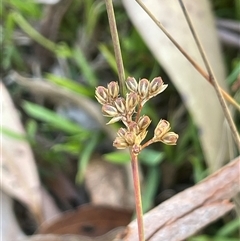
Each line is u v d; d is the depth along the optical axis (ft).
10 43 1.03
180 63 0.81
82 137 0.88
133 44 0.95
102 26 1.04
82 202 0.89
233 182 0.59
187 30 0.85
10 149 0.85
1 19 1.06
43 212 0.84
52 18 1.01
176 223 0.57
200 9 0.88
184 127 0.90
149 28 0.85
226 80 0.85
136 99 0.38
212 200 0.58
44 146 0.92
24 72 1.05
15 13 1.01
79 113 0.94
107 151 0.91
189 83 0.79
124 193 0.83
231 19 1.01
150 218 0.56
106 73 1.01
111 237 0.72
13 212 0.82
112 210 0.77
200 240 0.75
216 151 0.76
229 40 0.95
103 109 0.38
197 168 0.82
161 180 0.87
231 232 0.78
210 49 0.84
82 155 0.88
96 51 1.03
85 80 1.00
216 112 0.78
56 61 1.04
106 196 0.84
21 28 1.06
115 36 0.41
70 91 0.89
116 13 1.02
